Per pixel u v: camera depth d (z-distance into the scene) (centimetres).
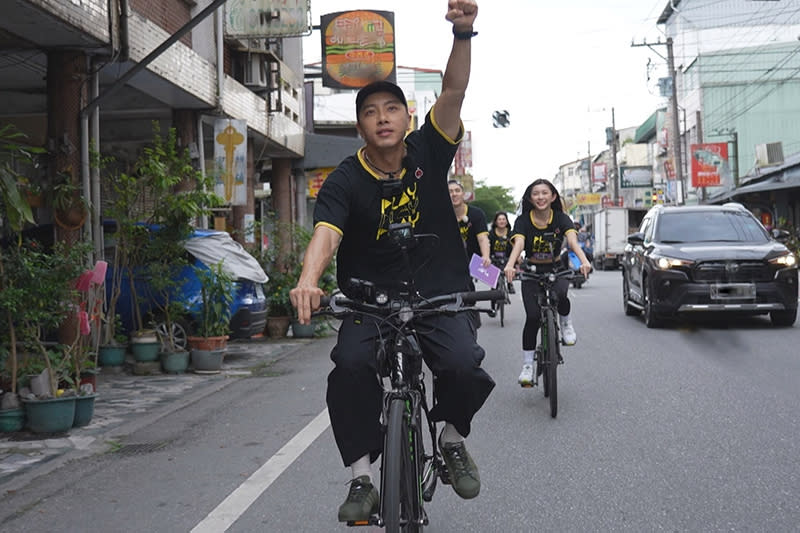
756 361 954
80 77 1082
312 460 577
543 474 519
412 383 360
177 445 650
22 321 735
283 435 664
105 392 927
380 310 354
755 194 3878
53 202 1042
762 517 429
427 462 390
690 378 855
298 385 932
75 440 681
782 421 646
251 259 1198
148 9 1270
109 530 444
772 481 490
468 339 363
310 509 465
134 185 1083
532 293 740
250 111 1797
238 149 1571
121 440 681
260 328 1220
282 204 2309
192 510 472
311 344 1377
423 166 363
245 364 1145
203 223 1562
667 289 1277
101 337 1086
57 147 1060
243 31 1631
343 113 3838
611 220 4584
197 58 1445
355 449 351
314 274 326
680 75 5841
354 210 362
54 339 1035
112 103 1513
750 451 559
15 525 460
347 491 498
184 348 1121
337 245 349
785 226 3278
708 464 530
